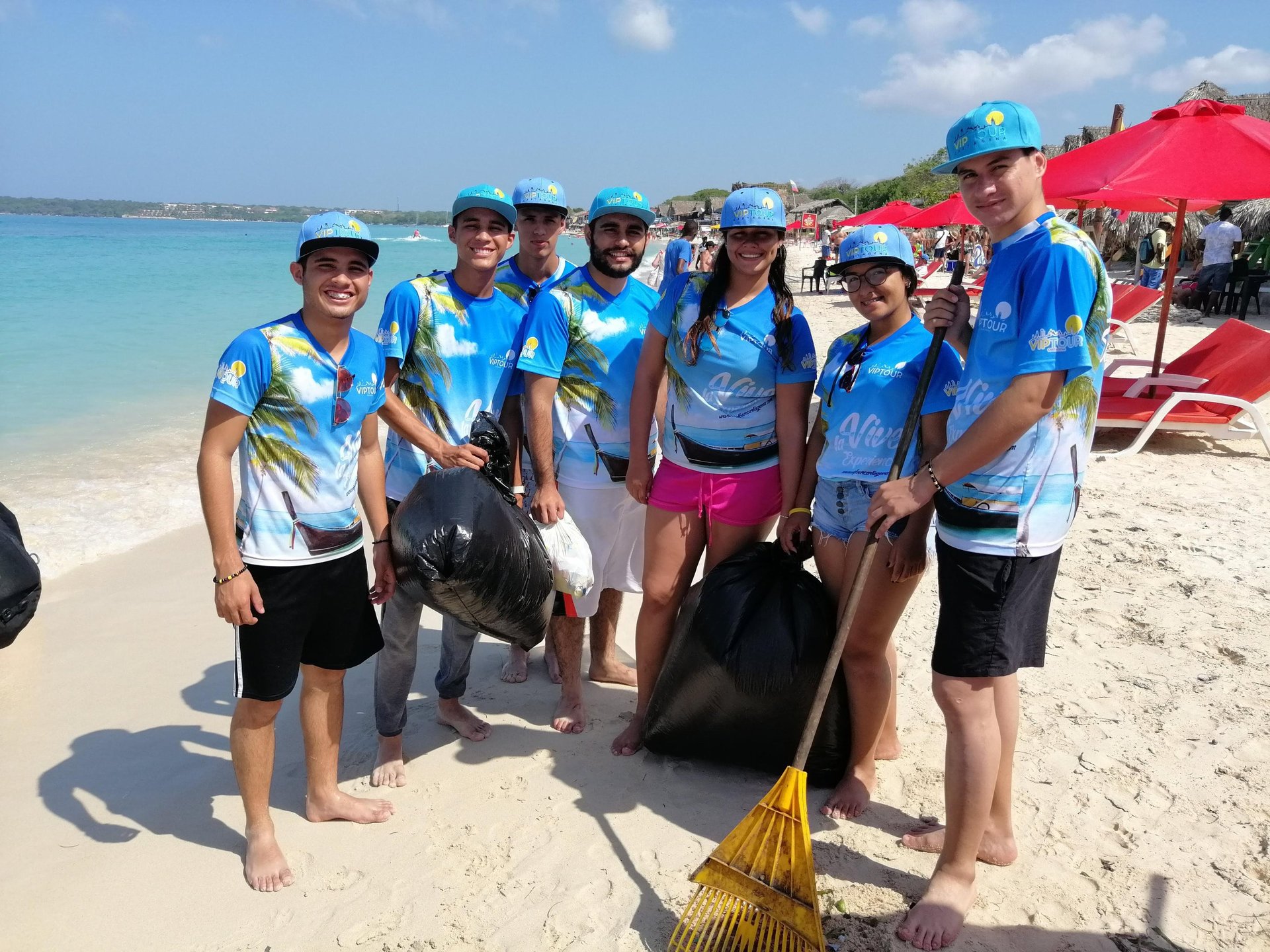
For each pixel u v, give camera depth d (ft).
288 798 11.00
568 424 12.15
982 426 7.72
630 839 10.05
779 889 8.27
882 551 9.60
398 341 11.41
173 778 11.48
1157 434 27.61
